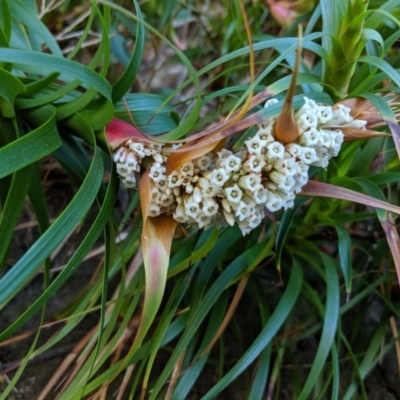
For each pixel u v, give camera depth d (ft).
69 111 0.62
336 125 0.56
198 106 0.57
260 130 0.54
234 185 0.54
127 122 0.68
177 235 0.87
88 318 0.88
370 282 0.87
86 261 0.96
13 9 0.69
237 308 0.92
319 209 0.79
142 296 0.87
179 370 0.74
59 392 0.79
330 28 0.67
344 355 0.87
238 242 0.84
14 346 0.84
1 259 0.60
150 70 1.17
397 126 0.57
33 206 0.70
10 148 0.54
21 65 0.68
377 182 0.72
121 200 1.01
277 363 0.79
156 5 1.07
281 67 1.01
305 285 0.81
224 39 1.03
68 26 0.95
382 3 0.81
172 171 0.55
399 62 0.77
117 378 0.82
